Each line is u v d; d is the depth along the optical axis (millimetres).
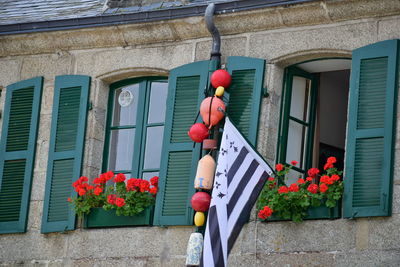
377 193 13578
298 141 14977
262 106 14609
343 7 14234
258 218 14227
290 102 14859
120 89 15750
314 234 13891
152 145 15328
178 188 14703
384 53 13945
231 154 13539
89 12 15992
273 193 14078
